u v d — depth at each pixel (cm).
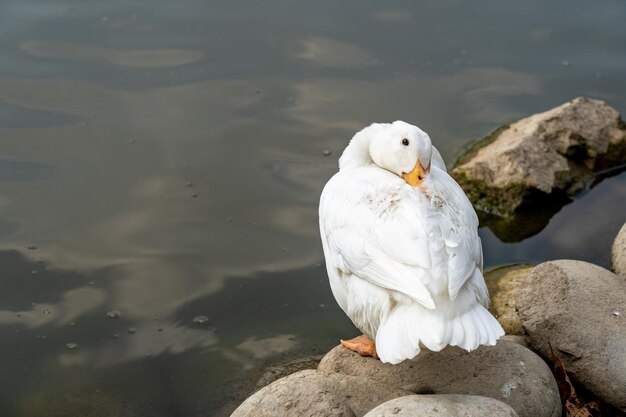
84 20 1238
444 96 1106
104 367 757
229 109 1073
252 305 821
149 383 741
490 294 810
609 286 702
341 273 634
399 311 555
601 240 907
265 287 842
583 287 697
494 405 559
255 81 1121
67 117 1058
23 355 770
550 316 685
